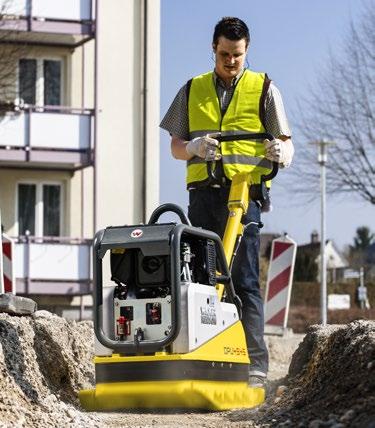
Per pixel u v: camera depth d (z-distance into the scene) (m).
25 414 7.81
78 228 34.31
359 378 7.66
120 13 35.06
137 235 7.98
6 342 9.04
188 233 8.05
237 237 9.05
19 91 33.75
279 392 9.37
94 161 33.44
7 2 32.81
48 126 33.25
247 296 9.48
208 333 8.16
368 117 52.41
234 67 9.58
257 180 9.55
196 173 9.62
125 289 8.12
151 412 8.33
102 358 8.05
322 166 41.09
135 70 35.19
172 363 7.84
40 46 34.12
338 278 93.94
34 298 33.16
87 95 34.66
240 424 7.63
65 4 33.59
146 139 35.03
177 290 7.83
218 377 8.21
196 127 9.70
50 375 9.64
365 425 6.50
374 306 67.19
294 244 19.14
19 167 33.97
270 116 9.68
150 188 35.03
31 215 34.06
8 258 17.22
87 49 34.66
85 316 33.53
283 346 18.58
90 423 7.84
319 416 7.33
